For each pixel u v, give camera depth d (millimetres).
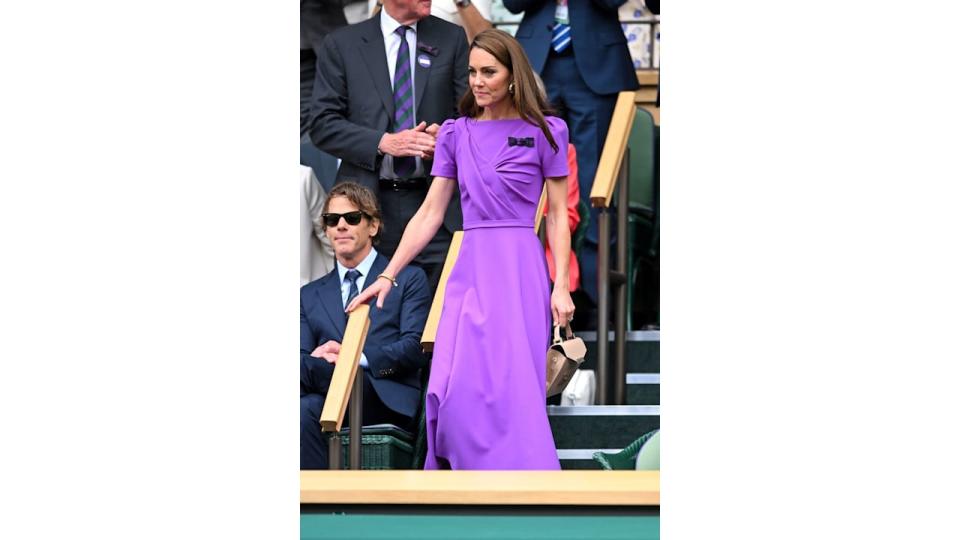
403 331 21219
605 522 15062
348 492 15484
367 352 21141
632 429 21172
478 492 15383
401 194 22188
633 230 25141
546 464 18406
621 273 22609
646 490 15305
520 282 18859
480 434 18578
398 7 22328
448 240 22391
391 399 21078
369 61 22297
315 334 21438
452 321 19094
